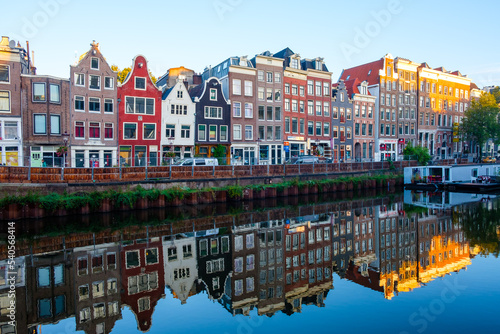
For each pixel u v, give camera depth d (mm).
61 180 24453
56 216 22859
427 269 14516
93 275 13609
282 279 14000
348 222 23453
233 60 43000
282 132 46750
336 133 52594
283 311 11016
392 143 59344
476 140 67625
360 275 14312
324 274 14508
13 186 22250
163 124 37531
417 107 63000
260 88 45062
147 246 17328
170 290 12516
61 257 15539
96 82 34312
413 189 43844
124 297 11844
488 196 36812
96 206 24172
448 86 68688
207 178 30281
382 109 57875
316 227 22000
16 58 31031
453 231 20656
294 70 47812
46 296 11773
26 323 9984
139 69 36219
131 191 25844
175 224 22203
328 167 40062
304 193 35531
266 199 32156
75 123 33375
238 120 43062
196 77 49656
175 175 29016
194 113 39281
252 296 12250
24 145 31328
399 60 60031
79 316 10469
